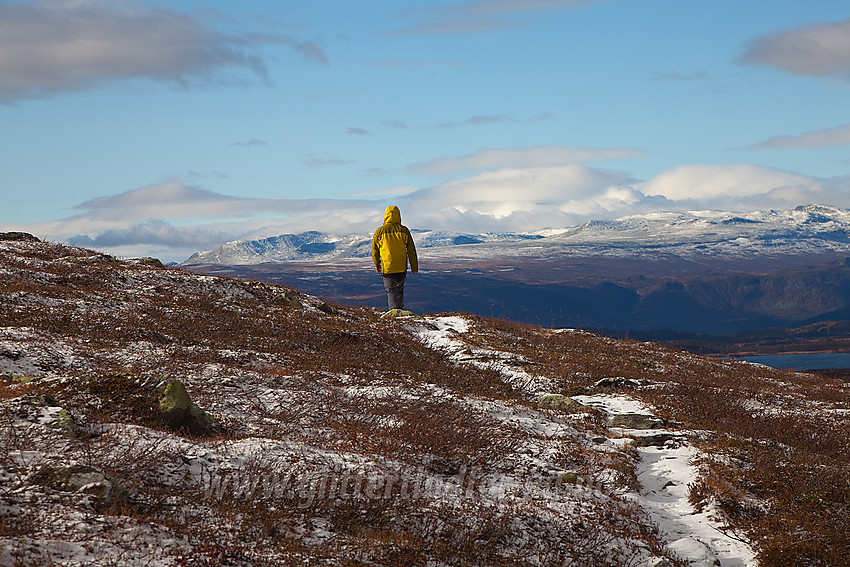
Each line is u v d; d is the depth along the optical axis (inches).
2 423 372.8
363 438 511.2
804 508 495.8
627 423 717.9
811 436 710.5
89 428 405.4
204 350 773.3
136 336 787.4
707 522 474.0
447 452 510.3
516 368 984.3
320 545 327.0
